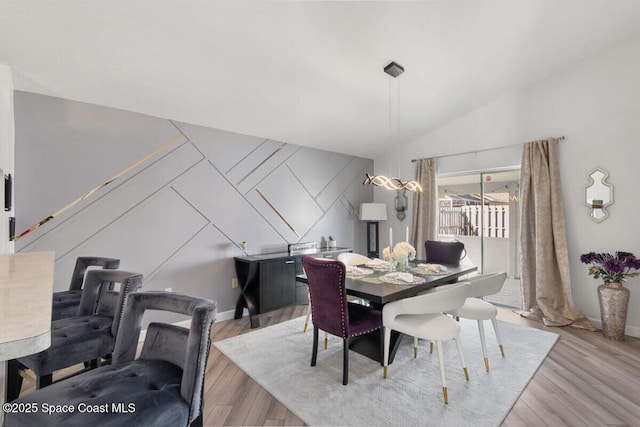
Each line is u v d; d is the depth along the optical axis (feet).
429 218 15.69
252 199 13.28
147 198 10.45
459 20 8.25
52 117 8.83
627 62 10.68
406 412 6.27
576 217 11.76
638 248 10.46
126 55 7.66
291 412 6.35
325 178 16.42
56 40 6.89
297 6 6.98
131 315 4.72
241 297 12.27
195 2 6.48
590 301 11.50
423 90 11.79
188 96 9.82
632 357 8.75
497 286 8.52
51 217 8.78
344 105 12.09
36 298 2.99
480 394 6.88
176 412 3.65
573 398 6.77
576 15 8.95
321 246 16.14
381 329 8.21
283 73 9.39
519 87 12.99
